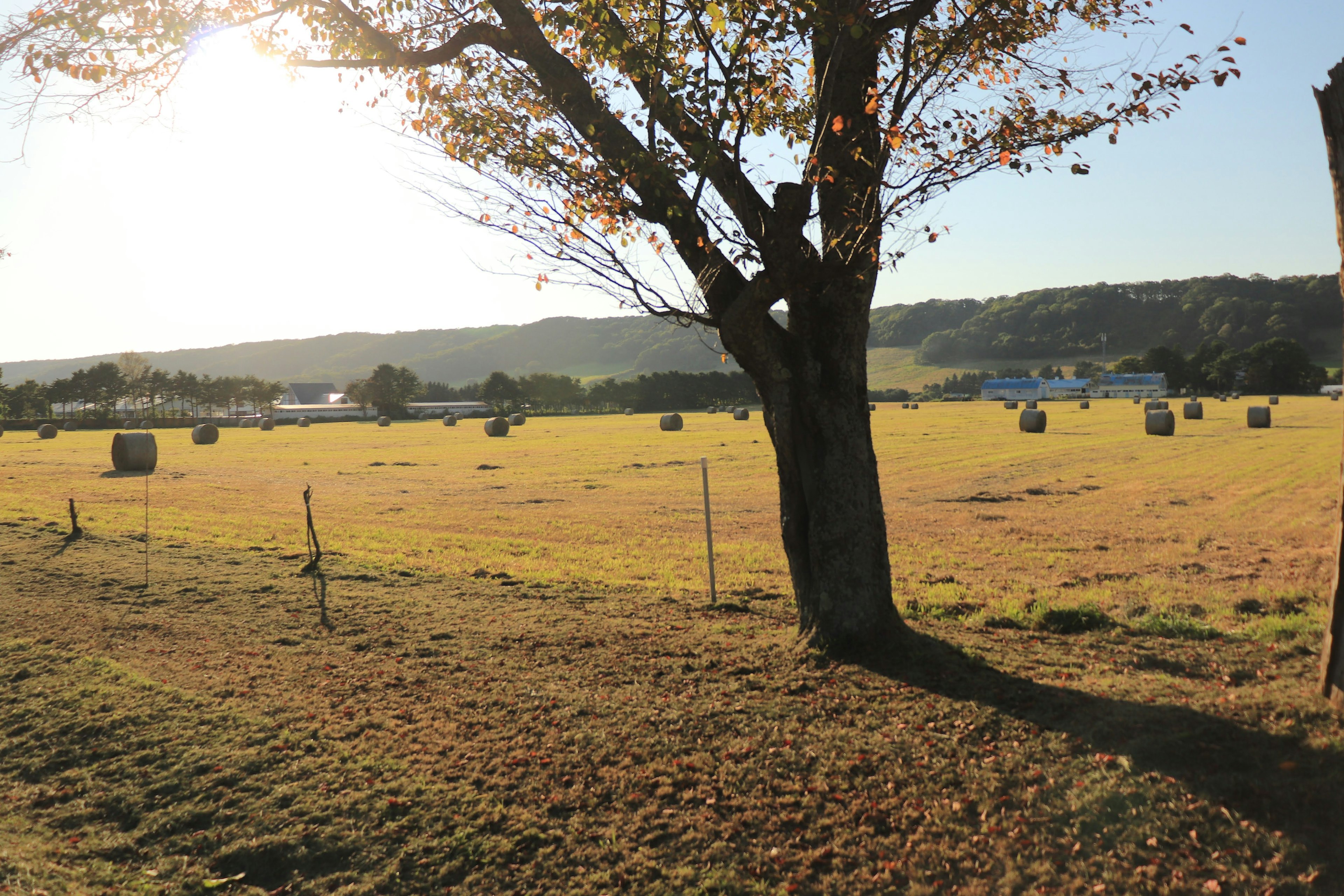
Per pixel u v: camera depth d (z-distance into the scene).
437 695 6.79
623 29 6.54
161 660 8.09
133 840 4.82
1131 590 10.72
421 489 27.39
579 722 6.00
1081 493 21.95
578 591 11.16
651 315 6.95
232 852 4.60
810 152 7.06
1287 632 7.30
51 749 6.04
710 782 4.98
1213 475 25.27
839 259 6.31
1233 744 4.58
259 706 6.68
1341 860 3.56
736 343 6.80
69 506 18.88
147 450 34.75
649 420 93.06
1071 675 6.33
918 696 5.94
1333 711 4.68
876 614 6.97
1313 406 82.06
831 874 4.07
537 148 7.31
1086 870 3.82
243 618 9.76
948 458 33.62
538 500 23.86
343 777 5.36
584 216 7.29
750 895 3.97
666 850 4.37
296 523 19.22
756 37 6.36
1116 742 4.84
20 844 4.65
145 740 6.07
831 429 6.91
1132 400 124.81
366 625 9.32
